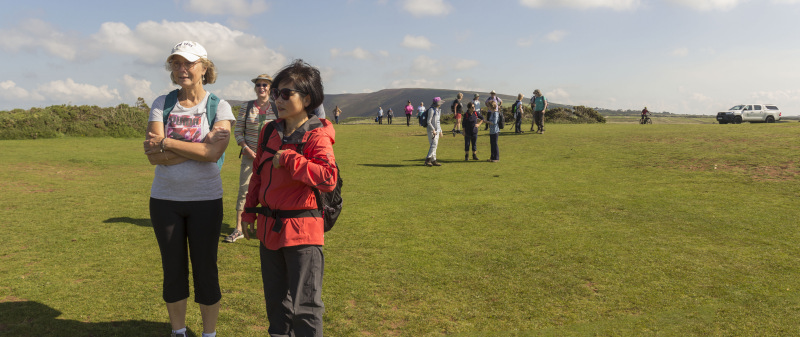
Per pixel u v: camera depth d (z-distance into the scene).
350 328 3.34
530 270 4.53
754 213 6.74
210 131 2.95
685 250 5.09
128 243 5.34
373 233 5.89
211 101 3.00
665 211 6.95
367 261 4.80
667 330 3.28
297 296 2.59
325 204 2.65
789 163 10.57
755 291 3.96
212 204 2.96
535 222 6.41
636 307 3.68
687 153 12.82
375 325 3.39
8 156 14.05
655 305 3.71
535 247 5.26
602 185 9.22
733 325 3.34
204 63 2.99
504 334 3.25
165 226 2.88
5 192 8.48
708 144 14.25
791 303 3.71
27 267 4.47
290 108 2.56
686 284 4.14
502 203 7.66
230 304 3.71
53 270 4.40
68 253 4.93
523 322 3.43
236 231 5.58
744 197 7.84
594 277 4.33
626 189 8.75
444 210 7.21
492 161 13.05
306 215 2.58
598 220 6.48
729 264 4.64
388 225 6.29
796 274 4.34
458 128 21.56
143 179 10.50
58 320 3.32
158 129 2.88
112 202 7.79
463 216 6.80
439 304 3.76
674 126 23.39
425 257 4.94
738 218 6.47
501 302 3.79
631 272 4.45
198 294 3.01
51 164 12.57
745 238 5.53
